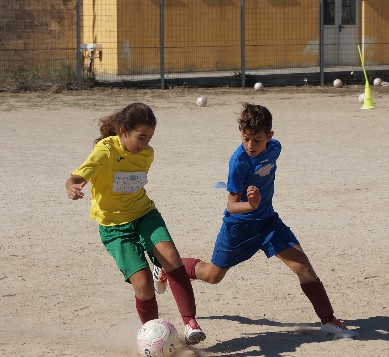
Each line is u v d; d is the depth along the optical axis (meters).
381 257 15.05
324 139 29.59
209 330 11.32
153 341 9.80
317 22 56.31
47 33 51.06
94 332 11.27
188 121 35.12
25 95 45.53
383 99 44.38
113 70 51.34
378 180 21.95
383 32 58.16
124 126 10.16
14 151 26.83
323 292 11.04
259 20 54.62
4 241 16.09
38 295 12.94
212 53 53.75
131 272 10.18
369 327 11.41
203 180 21.98
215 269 11.28
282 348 10.54
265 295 12.96
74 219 17.86
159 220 10.53
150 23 51.84
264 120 10.33
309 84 52.28
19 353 10.38
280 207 18.89
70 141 29.14
